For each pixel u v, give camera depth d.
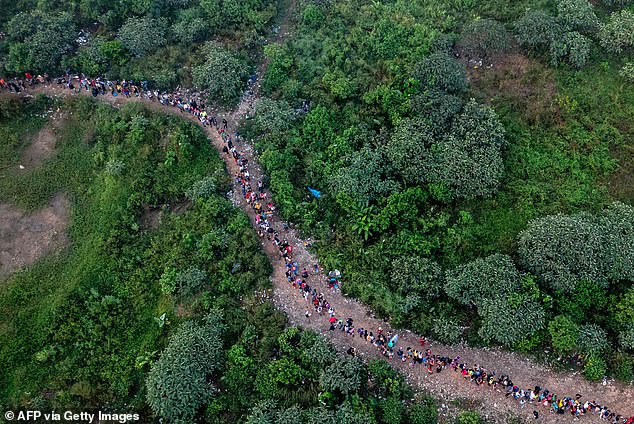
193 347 37.75
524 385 36.91
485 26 50.25
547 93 47.69
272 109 48.44
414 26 52.56
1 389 37.44
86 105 49.44
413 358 37.91
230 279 41.28
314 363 37.41
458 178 42.81
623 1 52.31
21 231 44.06
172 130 47.84
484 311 37.69
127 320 40.53
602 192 43.38
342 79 49.72
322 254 42.28
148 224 44.94
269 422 34.94
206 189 44.62
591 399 36.19
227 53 51.44
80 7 54.38
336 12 55.44
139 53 52.09
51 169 46.97
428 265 40.31
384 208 42.84
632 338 36.72
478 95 48.03
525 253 39.56
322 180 45.84
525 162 44.81
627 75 47.62
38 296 41.06
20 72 50.62
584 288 38.12
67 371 38.16
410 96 47.69
